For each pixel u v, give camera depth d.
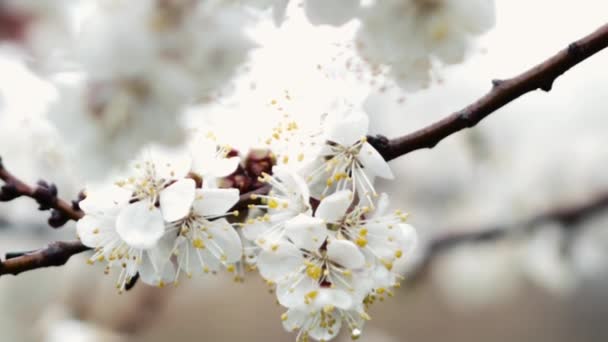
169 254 0.50
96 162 0.44
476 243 0.83
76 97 0.44
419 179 0.87
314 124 0.50
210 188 0.50
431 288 0.86
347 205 0.49
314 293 0.49
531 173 0.82
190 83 0.44
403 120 0.83
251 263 0.50
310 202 0.50
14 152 0.68
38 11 0.43
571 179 0.80
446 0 0.46
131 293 0.83
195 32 0.44
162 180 0.50
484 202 0.84
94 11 0.44
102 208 0.49
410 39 0.47
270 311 1.14
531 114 0.85
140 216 0.49
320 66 0.50
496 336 1.14
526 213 0.81
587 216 0.78
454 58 0.47
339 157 0.50
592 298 1.10
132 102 0.44
